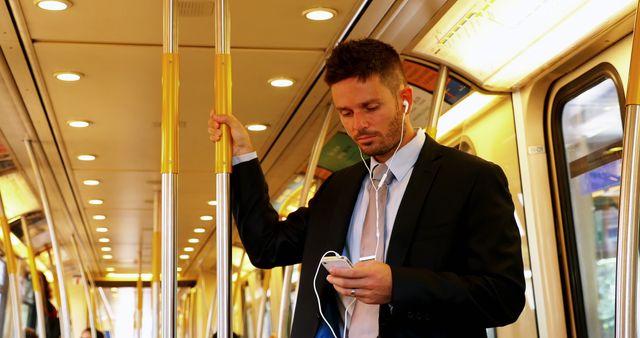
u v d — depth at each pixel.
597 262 5.40
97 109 7.30
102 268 22.58
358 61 2.55
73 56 5.89
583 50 5.12
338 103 2.61
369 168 2.72
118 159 9.32
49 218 9.15
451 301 2.34
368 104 2.55
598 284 5.41
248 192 2.92
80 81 6.48
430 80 6.03
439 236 2.48
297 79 6.46
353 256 2.65
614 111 5.11
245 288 19.38
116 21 5.26
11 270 9.59
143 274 23.58
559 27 4.94
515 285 2.42
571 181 5.62
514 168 5.91
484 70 5.67
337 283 2.37
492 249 2.44
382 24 5.21
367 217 2.66
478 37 5.26
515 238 2.50
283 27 5.40
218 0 3.09
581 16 4.75
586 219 5.49
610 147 5.16
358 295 2.37
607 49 5.07
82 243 16.77
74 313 23.19
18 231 12.04
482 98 6.07
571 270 5.62
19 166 9.54
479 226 2.47
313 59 6.00
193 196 11.76
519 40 5.21
